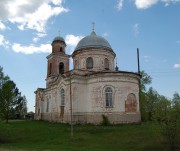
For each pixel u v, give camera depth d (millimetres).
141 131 27297
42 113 51906
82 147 21000
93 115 35750
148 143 21703
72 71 38906
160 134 19797
